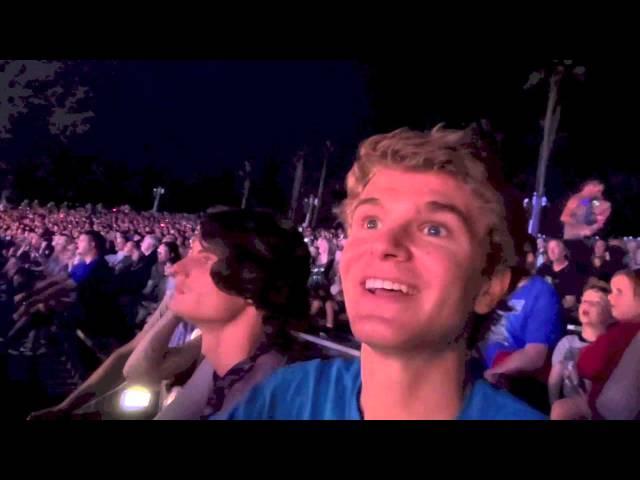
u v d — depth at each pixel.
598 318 1.59
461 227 0.88
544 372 1.59
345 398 0.94
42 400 2.44
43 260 3.24
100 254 2.68
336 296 1.72
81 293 2.64
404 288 0.86
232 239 1.04
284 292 1.06
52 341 2.68
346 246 0.92
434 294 0.86
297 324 1.08
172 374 1.25
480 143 0.90
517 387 1.59
